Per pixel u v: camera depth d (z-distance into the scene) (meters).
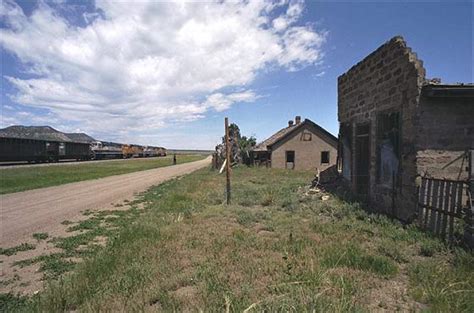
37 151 45.12
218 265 5.30
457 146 8.00
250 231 7.63
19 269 6.03
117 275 4.98
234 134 49.97
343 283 4.29
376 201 10.45
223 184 19.30
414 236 6.75
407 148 8.40
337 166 15.51
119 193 17.11
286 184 17.92
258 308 3.68
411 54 8.30
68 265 6.12
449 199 6.47
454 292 4.00
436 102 7.97
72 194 16.66
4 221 10.23
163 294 4.26
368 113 11.29
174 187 18.73
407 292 4.20
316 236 7.03
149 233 7.53
